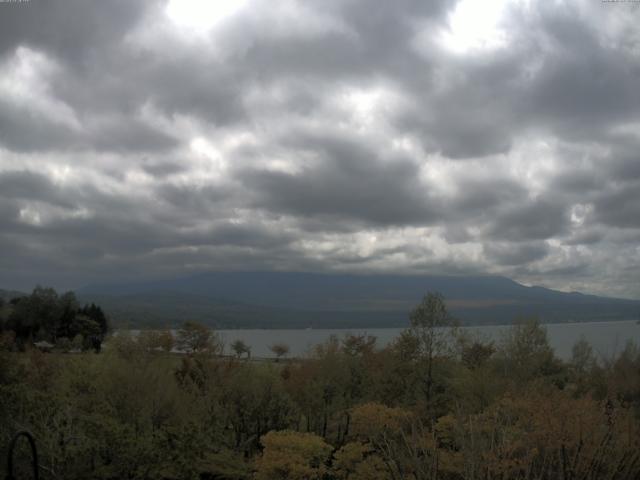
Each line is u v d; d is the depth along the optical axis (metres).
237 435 15.05
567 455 6.55
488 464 6.03
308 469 9.71
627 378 11.41
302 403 16.39
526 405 7.91
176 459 10.20
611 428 6.93
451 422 9.17
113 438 9.95
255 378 16.56
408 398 15.84
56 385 14.25
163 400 13.66
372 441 10.54
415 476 6.94
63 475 9.74
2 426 9.62
